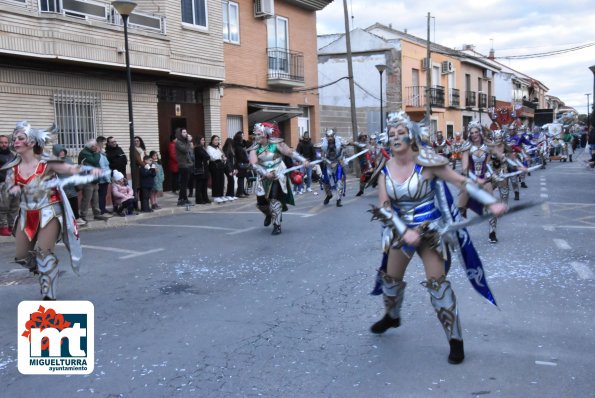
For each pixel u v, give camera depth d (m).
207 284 6.72
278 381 4.04
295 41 23.69
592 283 6.39
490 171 9.62
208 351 4.63
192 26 17.59
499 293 6.09
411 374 4.11
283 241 9.39
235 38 20.44
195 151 14.95
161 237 10.13
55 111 14.08
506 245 8.63
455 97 42.72
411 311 5.55
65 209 5.99
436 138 26.91
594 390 3.78
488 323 5.16
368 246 8.80
